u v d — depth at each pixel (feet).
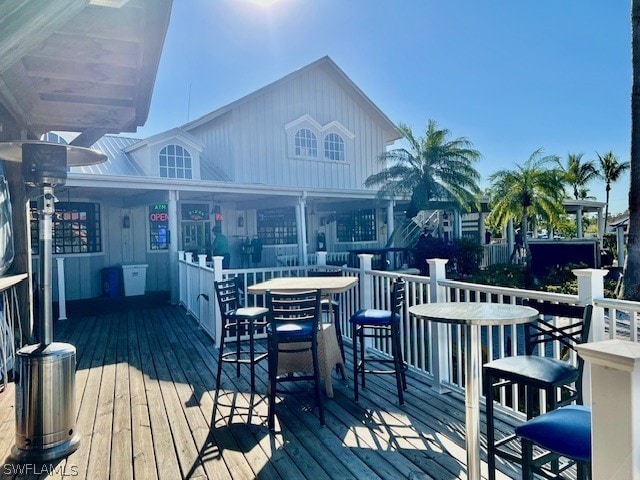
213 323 20.30
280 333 11.76
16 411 9.81
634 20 22.99
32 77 12.34
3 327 14.71
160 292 37.58
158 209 39.04
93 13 9.04
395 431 10.88
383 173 50.55
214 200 42.52
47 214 10.19
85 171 34.65
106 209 36.55
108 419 11.82
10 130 14.64
